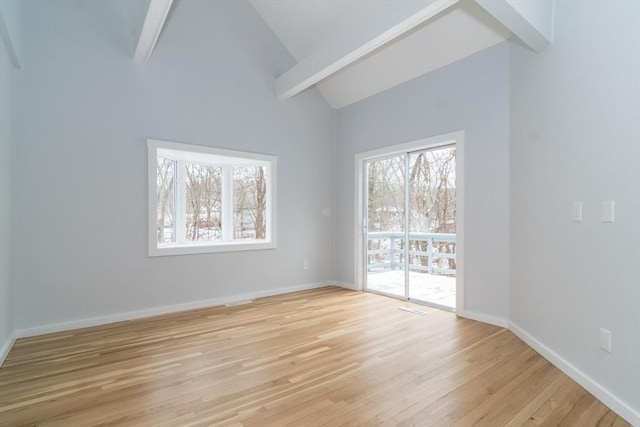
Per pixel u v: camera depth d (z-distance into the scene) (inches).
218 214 188.1
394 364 97.7
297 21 171.8
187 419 71.4
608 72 78.2
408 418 71.7
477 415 72.9
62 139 127.2
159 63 148.1
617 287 74.9
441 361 99.7
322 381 87.7
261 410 74.7
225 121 167.2
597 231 81.3
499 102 130.9
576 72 89.4
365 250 195.5
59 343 113.9
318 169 203.6
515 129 122.9
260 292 179.5
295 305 162.4
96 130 133.9
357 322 136.3
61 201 127.1
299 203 195.5
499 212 130.9
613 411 74.2
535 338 108.8
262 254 180.9
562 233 95.0
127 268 140.6
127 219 140.5
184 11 155.8
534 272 109.7
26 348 109.4
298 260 195.0
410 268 172.4
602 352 78.8
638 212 69.9
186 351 107.3
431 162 162.9
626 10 73.5
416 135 162.2
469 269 140.8
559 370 93.9
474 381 87.7
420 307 158.4
